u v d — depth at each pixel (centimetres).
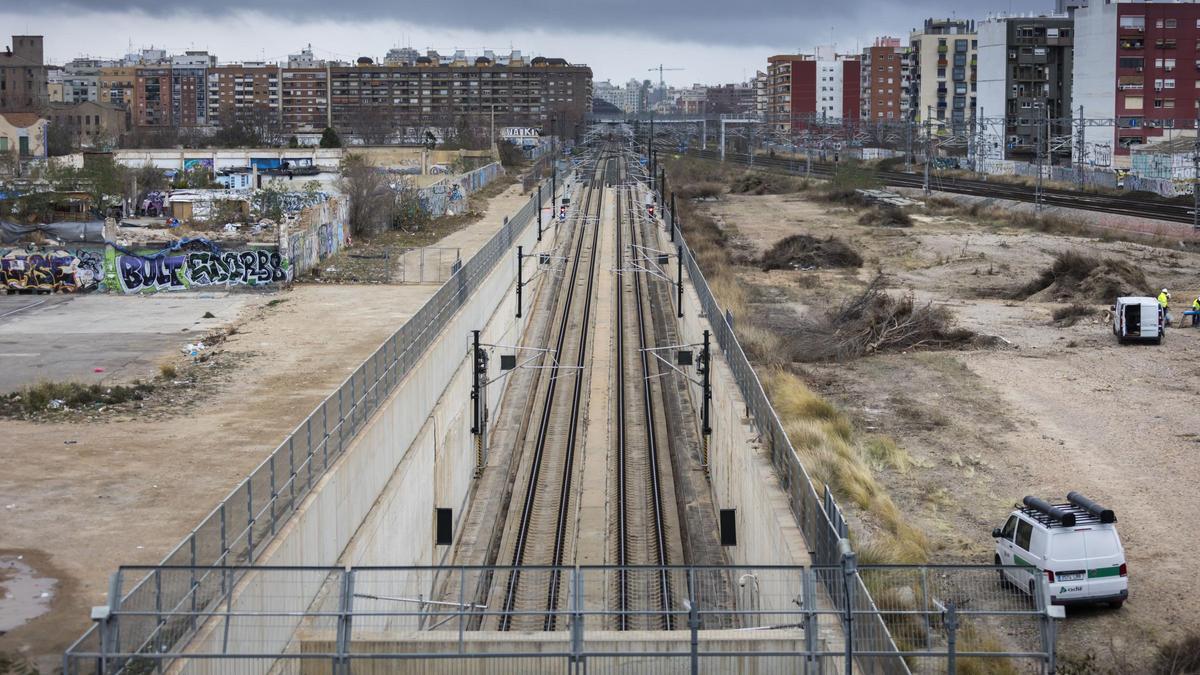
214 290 5900
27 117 12069
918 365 5278
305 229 6525
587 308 7875
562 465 4828
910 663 2220
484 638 2222
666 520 4203
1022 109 16762
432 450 3897
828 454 3594
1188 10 14312
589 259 9569
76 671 1716
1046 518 2586
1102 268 7069
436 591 3400
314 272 6394
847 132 18375
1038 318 6350
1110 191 12462
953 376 5034
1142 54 14375
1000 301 6969
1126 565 2648
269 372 4034
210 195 9194
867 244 9575
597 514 4222
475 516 4425
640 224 11162
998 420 4303
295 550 2345
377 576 2761
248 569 1969
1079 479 3591
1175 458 3778
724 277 7738
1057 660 2333
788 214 12081
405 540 3403
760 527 3203
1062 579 2511
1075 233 9894
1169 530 3131
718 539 4019
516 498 4541
